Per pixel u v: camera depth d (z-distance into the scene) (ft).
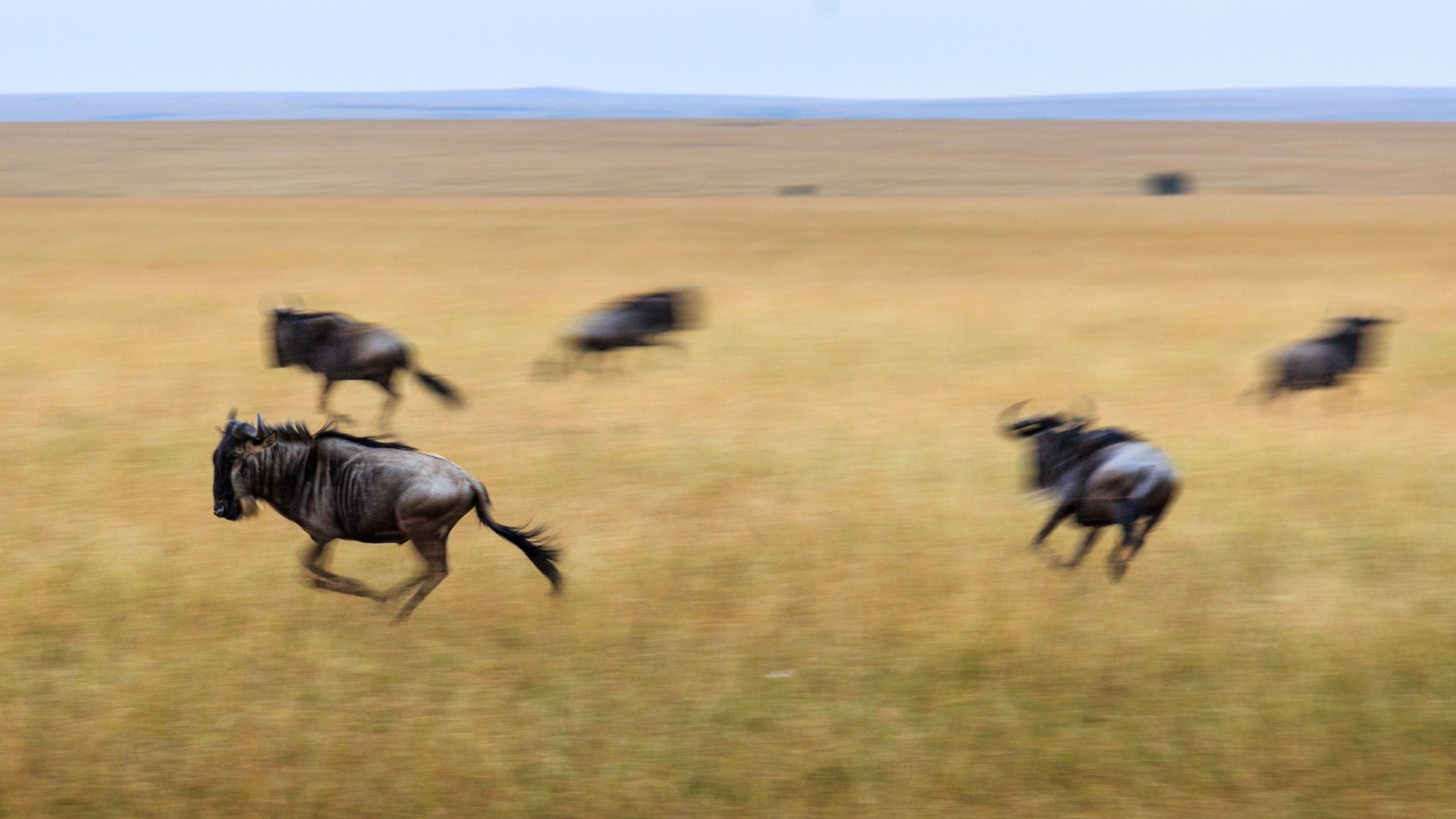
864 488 121.60
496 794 65.10
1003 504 116.16
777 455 135.44
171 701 74.13
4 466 126.52
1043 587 92.79
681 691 76.28
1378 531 106.42
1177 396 170.81
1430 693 75.61
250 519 107.45
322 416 155.53
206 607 88.58
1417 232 419.54
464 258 348.18
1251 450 134.62
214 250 356.38
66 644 82.12
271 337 154.92
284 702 74.43
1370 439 140.87
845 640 83.61
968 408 162.61
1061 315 248.52
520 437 145.38
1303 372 162.09
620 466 130.82
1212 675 78.43
